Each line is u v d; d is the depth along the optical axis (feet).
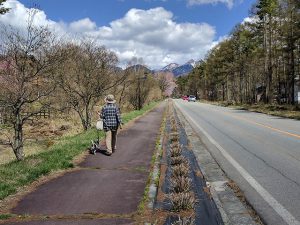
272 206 22.39
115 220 19.44
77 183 26.71
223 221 19.66
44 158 33.83
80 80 68.74
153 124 73.97
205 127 70.59
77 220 19.40
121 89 140.77
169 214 20.42
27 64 41.52
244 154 40.04
